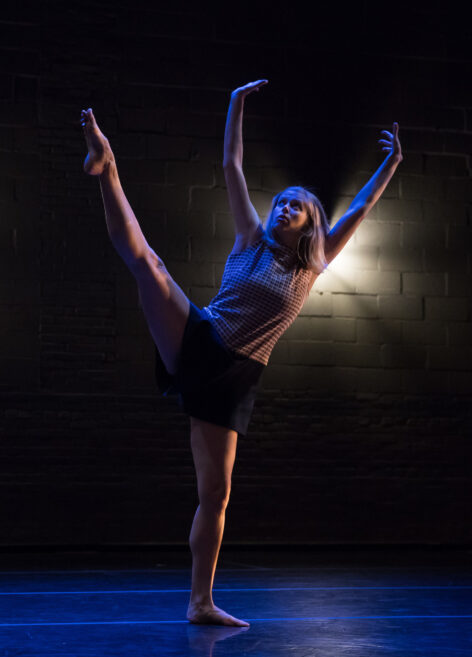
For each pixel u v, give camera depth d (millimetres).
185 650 2381
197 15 7285
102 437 6836
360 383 7305
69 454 6770
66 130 6988
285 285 2781
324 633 2729
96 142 2496
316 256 2828
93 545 6707
